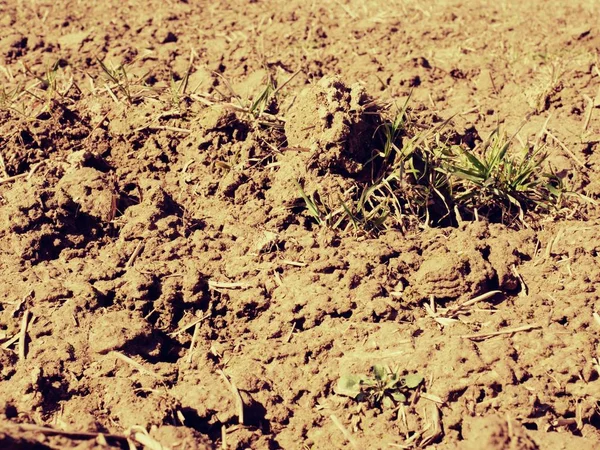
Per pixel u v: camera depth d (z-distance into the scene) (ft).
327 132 3.59
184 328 3.17
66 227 3.43
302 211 3.59
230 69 4.90
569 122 4.43
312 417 2.90
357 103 3.66
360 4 6.12
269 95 4.06
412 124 3.90
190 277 3.25
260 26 5.54
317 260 3.37
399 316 3.18
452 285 3.26
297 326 3.19
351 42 5.34
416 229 3.59
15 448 2.49
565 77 4.78
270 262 3.36
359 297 3.21
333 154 3.60
